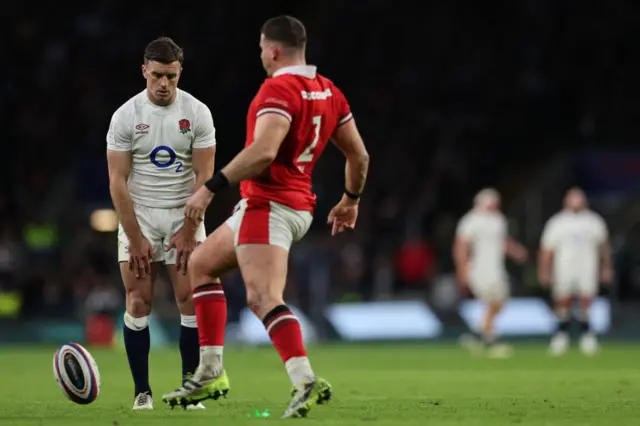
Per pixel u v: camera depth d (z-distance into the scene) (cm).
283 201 2211
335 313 8425
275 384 3788
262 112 2161
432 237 10162
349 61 11588
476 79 11494
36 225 9500
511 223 10125
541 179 10356
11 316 8319
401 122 11219
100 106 11056
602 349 7056
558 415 2347
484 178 10956
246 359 5831
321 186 10225
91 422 2138
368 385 3750
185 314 2570
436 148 10988
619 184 10056
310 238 9688
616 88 11400
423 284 9081
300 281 8469
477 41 11725
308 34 11625
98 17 11506
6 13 11381
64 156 10744
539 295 9075
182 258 2458
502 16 11731
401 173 10756
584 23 11562
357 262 8994
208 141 2572
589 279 6750
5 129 10750
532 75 11444
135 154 2541
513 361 5547
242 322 7925
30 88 11094
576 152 10438
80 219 9881
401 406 2652
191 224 2136
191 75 11062
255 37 11369
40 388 3575
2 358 5881
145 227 2558
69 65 11244
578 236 6750
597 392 3303
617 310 8475
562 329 6738
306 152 2252
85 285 8494
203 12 11438
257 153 2117
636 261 9056
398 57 11631
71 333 8344
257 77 11250
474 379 4097
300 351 2130
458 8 11794
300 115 2195
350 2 11744
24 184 10394
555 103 11456
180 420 2162
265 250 2186
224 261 2302
